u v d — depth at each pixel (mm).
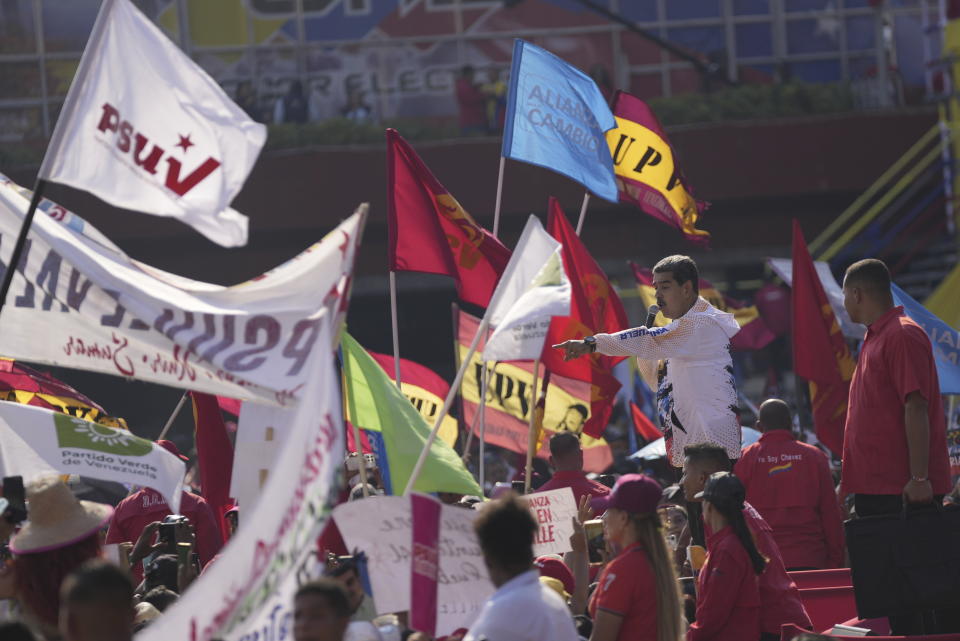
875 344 16031
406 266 19719
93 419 18500
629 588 13188
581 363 21406
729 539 14898
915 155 59656
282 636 10203
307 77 62812
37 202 13492
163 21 62156
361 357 16438
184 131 13430
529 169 59875
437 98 63375
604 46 64125
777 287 47812
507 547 11500
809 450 20078
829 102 60469
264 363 13312
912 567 14836
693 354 17469
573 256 21844
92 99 13516
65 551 12312
